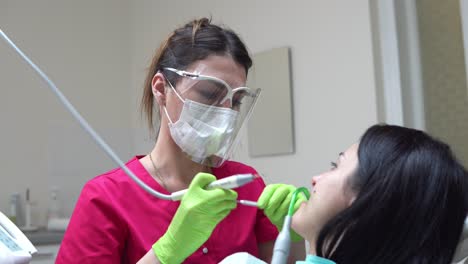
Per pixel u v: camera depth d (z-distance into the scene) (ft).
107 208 4.21
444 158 3.47
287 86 9.01
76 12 11.73
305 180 8.71
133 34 12.34
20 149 10.72
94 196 4.23
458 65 7.75
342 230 3.38
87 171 11.30
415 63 8.18
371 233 3.33
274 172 9.27
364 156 3.51
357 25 8.11
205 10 10.72
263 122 9.41
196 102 4.24
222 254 4.44
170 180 4.54
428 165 3.39
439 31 7.98
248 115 4.58
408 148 3.45
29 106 10.89
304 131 8.79
